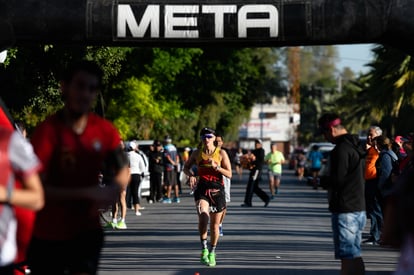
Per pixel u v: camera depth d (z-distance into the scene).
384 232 13.09
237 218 52.78
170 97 89.06
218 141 31.52
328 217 54.56
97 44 25.67
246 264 31.66
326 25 25.12
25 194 12.98
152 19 25.17
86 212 15.02
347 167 23.27
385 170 35.88
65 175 14.90
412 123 104.69
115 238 41.47
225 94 107.25
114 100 79.31
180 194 81.94
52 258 15.10
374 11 25.02
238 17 25.19
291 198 76.12
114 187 14.98
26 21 24.88
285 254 34.81
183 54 83.38
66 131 14.88
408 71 88.31
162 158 69.50
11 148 12.89
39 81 44.81
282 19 25.09
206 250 31.09
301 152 138.50
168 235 42.91
